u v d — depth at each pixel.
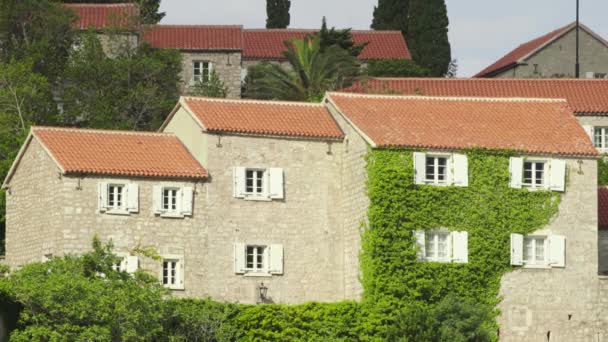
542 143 152.88
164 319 136.88
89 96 194.50
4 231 168.50
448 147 149.62
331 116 156.62
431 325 143.50
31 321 134.12
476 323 144.50
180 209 148.50
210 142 150.12
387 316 146.00
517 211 150.88
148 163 149.12
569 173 152.88
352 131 151.88
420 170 148.62
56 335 131.62
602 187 169.12
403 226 147.62
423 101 158.00
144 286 137.62
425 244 148.38
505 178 150.75
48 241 147.12
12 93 188.12
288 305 143.25
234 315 141.00
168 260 147.75
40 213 149.12
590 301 152.00
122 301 133.75
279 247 151.00
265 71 198.00
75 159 146.75
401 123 152.62
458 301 146.25
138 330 134.12
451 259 148.62
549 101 160.62
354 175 151.25
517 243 150.38
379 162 147.62
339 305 144.75
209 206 149.62
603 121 197.50
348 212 152.00
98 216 145.88
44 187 148.50
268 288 150.50
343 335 144.50
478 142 151.25
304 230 151.88
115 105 192.88
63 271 136.62
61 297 133.12
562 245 151.50
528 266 150.62
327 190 152.88
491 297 149.50
